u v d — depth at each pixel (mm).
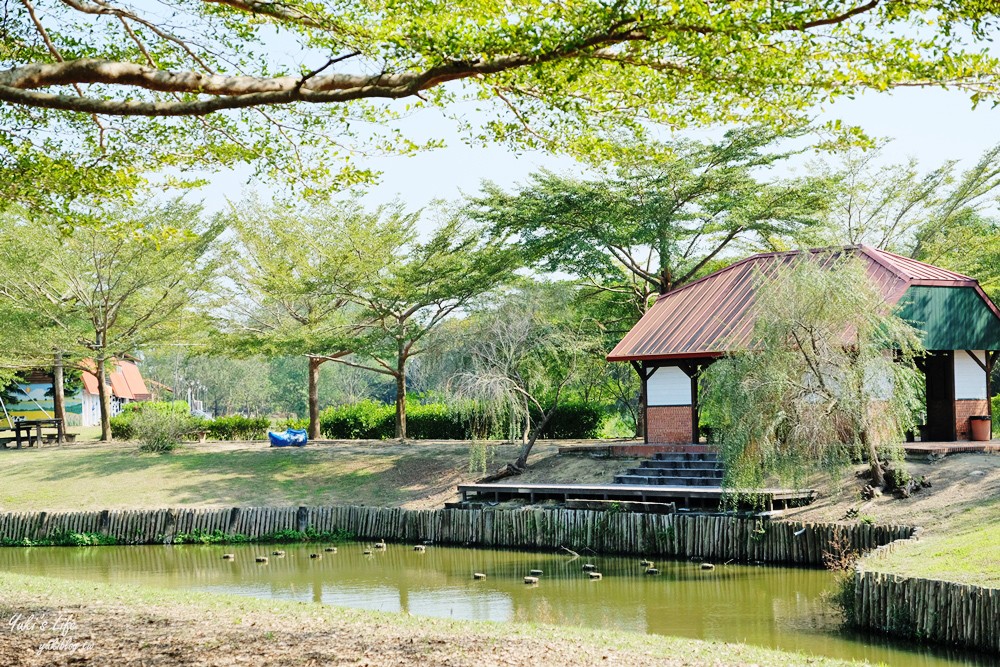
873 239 45812
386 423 42188
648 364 28766
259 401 97875
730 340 25219
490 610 16625
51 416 49688
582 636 11703
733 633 14406
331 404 94562
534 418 37469
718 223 35594
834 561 18703
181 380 98312
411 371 43594
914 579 13586
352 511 27297
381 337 36000
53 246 35094
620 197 33062
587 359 32469
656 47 9250
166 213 36438
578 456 29594
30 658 9133
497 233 34844
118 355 42344
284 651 9680
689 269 41156
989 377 27281
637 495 23922
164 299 38312
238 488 30500
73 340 36625
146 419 36094
